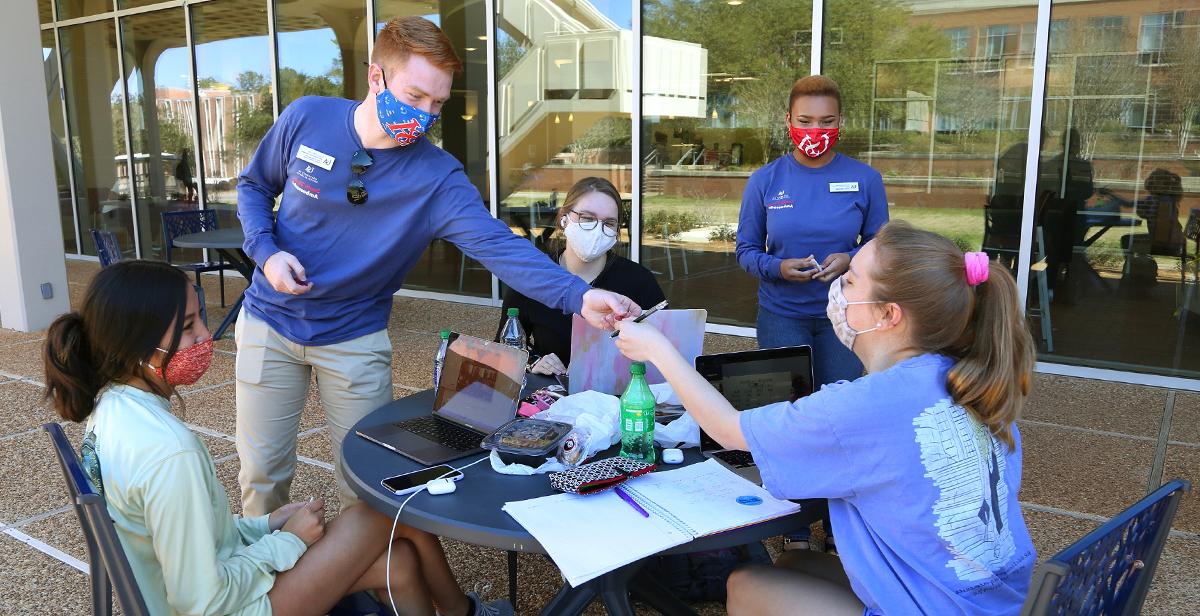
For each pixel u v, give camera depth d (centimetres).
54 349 156
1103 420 402
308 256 221
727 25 553
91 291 156
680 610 207
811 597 154
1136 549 136
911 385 142
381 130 207
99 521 129
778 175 295
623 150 605
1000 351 141
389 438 196
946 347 149
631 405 181
